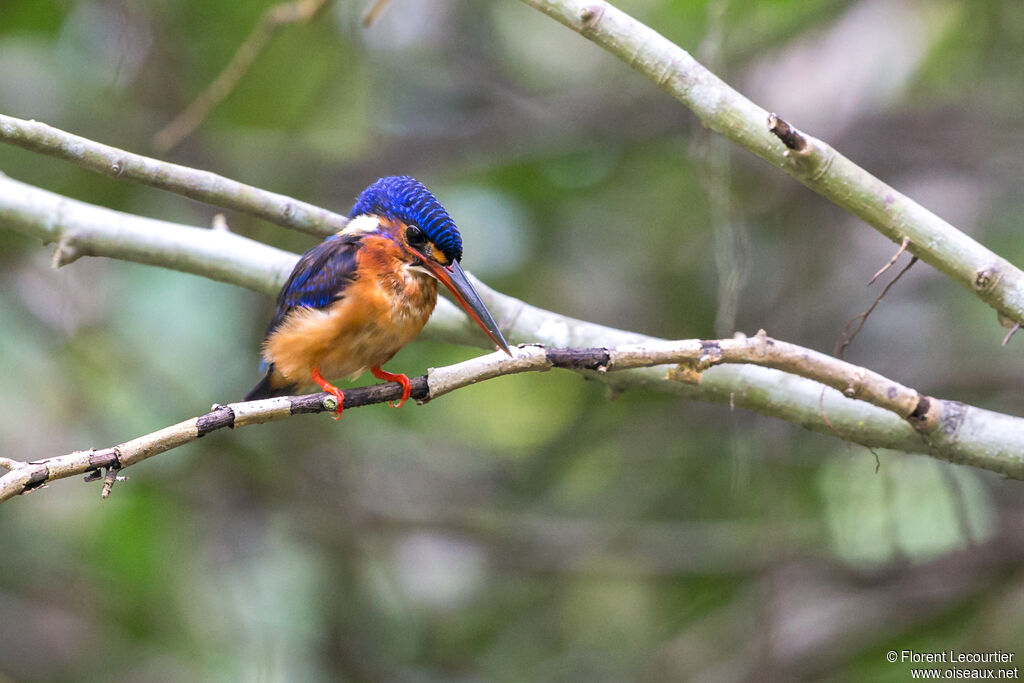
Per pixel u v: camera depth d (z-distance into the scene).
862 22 12.66
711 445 12.16
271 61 11.95
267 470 11.27
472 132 12.77
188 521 11.25
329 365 6.80
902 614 10.41
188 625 10.93
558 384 13.07
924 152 12.28
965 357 11.73
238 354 11.25
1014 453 5.89
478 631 11.62
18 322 11.05
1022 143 11.97
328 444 11.55
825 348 12.10
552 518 12.20
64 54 11.73
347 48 12.05
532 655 11.52
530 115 12.77
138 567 10.88
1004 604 10.02
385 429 12.26
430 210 6.68
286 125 12.32
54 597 11.33
